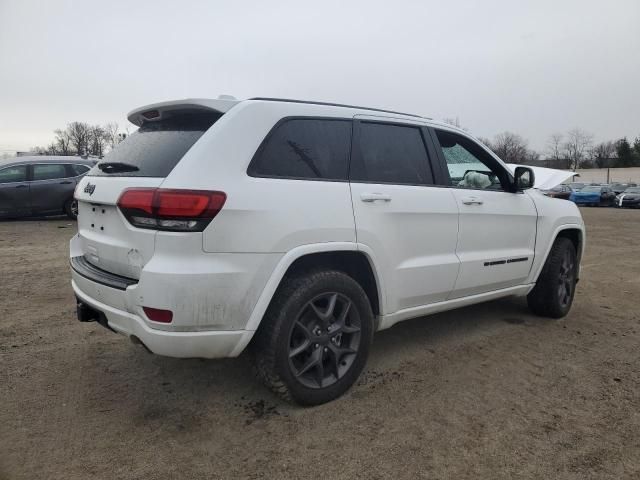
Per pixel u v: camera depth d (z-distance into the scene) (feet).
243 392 10.71
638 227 54.24
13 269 22.29
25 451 8.42
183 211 8.22
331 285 9.84
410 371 11.89
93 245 10.00
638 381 11.53
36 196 39.19
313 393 9.88
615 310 17.63
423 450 8.64
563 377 11.69
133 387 10.86
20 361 12.08
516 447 8.78
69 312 15.89
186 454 8.45
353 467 8.16
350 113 10.98
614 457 8.54
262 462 8.26
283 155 9.62
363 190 10.52
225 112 9.48
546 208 15.31
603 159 268.82
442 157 12.68
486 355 12.98
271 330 9.23
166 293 8.18
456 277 12.46
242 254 8.66
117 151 10.81
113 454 8.41
